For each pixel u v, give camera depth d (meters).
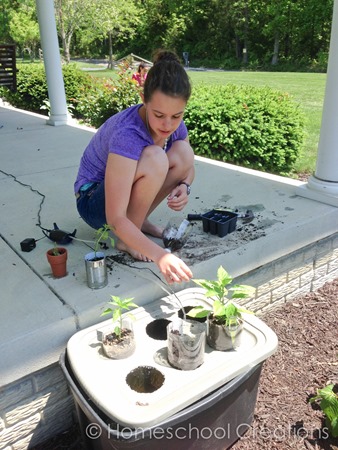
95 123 6.43
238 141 4.32
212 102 4.59
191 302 1.63
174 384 1.25
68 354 1.36
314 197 2.49
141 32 30.45
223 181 2.89
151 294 1.68
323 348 1.93
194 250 1.91
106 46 32.38
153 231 2.04
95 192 1.77
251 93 5.21
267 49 28.23
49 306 1.53
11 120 5.46
